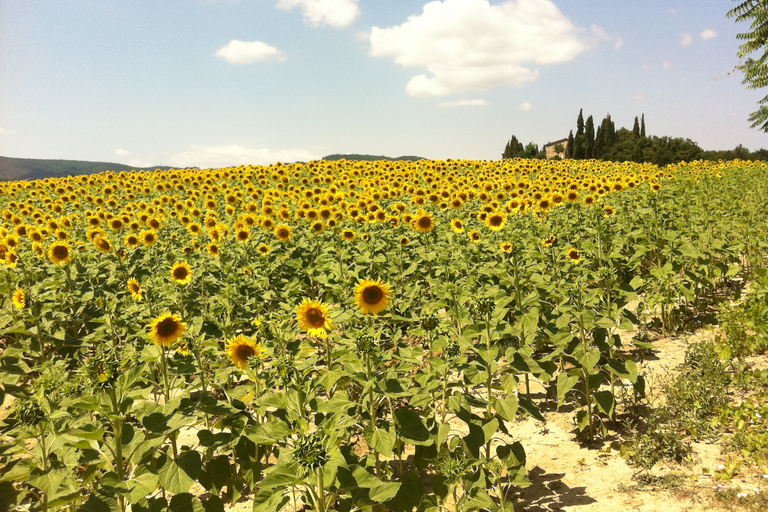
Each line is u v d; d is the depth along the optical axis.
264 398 3.83
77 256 8.96
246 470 4.22
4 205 18.42
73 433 3.10
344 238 10.11
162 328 4.19
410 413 3.93
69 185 22.77
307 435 3.02
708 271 9.45
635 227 10.98
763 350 6.80
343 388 5.72
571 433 5.59
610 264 8.66
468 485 3.74
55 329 6.33
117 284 9.16
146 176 27.62
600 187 14.30
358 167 25.69
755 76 34.03
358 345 3.93
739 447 4.74
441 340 4.56
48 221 11.49
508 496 4.55
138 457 3.36
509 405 4.18
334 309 5.74
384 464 4.41
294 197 16.67
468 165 28.72
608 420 5.70
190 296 7.73
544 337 6.25
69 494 3.19
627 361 5.22
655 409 5.56
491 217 9.88
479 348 4.56
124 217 13.53
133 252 10.59
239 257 10.45
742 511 3.84
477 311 5.02
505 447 4.30
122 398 3.45
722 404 5.52
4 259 7.91
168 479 3.38
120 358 5.88
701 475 4.45
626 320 5.48
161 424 3.52
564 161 38.19
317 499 3.21
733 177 21.97
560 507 4.28
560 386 5.23
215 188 20.11
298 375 3.69
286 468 3.17
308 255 10.41
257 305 7.65
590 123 109.94
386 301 4.82
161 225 13.80
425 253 9.40
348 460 3.80
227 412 3.79
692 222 11.16
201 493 4.80
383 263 9.34
